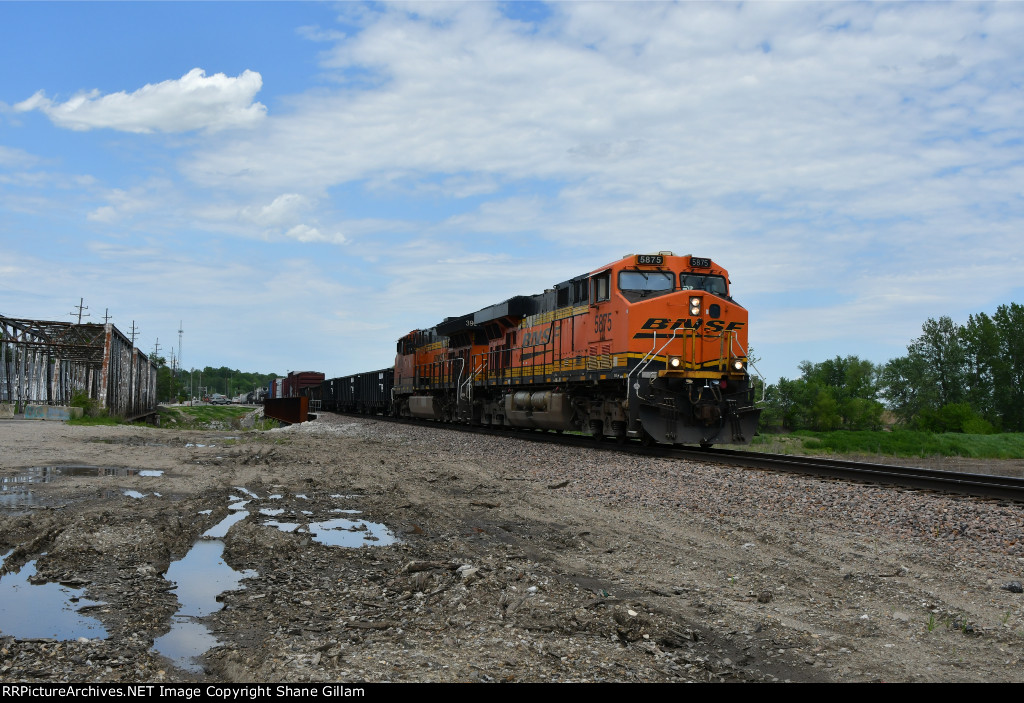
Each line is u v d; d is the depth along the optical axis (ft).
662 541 30.32
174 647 18.29
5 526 30.94
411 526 34.12
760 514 34.60
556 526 34.01
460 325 110.01
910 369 237.25
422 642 18.51
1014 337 223.51
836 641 19.24
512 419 91.86
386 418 161.48
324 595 22.57
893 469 51.13
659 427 62.44
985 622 20.33
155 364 245.86
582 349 73.15
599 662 17.49
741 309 65.51
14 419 118.73
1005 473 76.43
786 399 267.39
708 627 20.25
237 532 30.63
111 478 48.70
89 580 23.93
